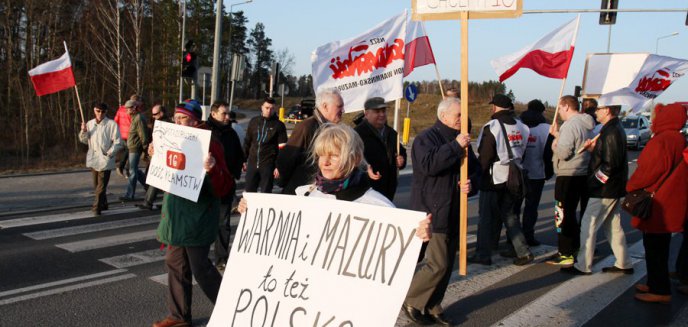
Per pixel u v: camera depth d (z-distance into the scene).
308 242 2.62
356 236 2.49
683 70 6.38
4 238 7.02
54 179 12.81
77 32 32.75
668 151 4.53
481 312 4.48
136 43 30.47
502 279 5.39
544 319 4.34
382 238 2.41
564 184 5.86
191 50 14.28
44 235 7.20
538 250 6.64
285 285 2.61
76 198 10.46
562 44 6.55
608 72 6.49
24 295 4.75
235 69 15.88
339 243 2.52
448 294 4.91
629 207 4.71
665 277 4.72
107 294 4.83
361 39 5.50
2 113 28.59
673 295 5.01
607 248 6.81
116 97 33.66
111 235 7.24
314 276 2.54
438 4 4.30
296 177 4.68
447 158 3.98
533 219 6.84
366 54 5.50
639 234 7.82
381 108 4.57
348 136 2.69
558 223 5.95
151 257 6.16
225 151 5.75
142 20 34.59
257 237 2.83
